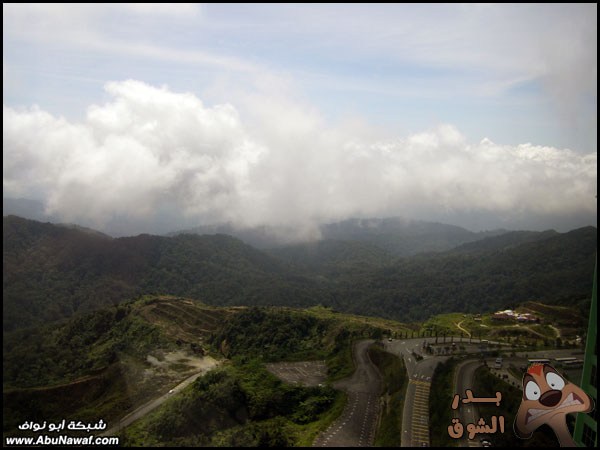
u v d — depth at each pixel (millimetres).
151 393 108125
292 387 114812
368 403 103875
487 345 133375
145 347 132375
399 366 114938
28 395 92188
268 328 169375
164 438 88500
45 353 105125
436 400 92062
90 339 123188
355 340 149250
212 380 111812
